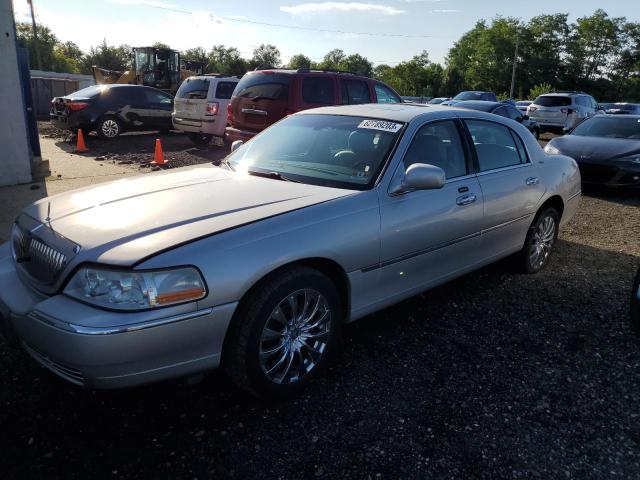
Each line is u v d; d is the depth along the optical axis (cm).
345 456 253
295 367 298
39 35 6438
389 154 352
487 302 439
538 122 2084
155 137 1566
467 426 277
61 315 239
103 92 1457
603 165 869
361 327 388
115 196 320
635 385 321
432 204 361
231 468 243
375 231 322
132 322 234
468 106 1449
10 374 313
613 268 535
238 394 302
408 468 246
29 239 291
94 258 245
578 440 269
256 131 978
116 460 246
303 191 327
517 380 323
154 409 286
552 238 521
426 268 372
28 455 247
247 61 9456
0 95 786
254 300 271
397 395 303
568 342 374
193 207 296
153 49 2314
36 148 977
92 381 238
